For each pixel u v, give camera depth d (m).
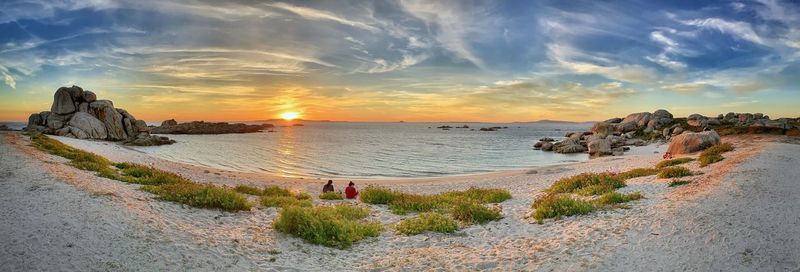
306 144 101.31
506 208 17.91
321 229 12.63
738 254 9.55
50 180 16.55
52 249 8.95
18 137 42.62
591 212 14.80
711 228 11.38
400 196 21.03
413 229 13.97
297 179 39.44
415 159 65.19
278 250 11.16
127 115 91.19
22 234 9.66
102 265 8.48
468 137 145.50
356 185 34.97
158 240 10.37
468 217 15.64
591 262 9.64
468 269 9.97
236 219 14.65
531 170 44.81
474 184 33.41
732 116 97.56
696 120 85.62
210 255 9.95
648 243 10.66
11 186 14.87
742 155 30.48
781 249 9.73
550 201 15.90
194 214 14.42
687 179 21.12
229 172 43.53
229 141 110.12
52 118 77.62
